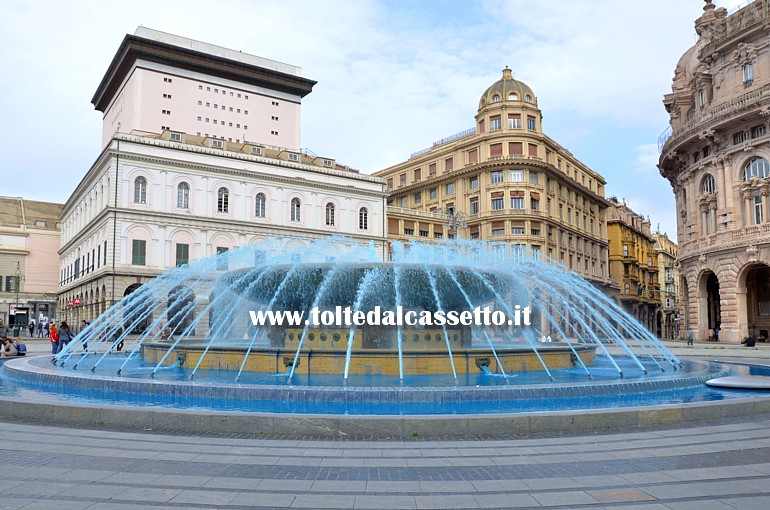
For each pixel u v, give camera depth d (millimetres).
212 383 11273
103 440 7832
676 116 50250
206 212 51812
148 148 49531
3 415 9438
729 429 8773
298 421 8289
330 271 15062
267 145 67812
